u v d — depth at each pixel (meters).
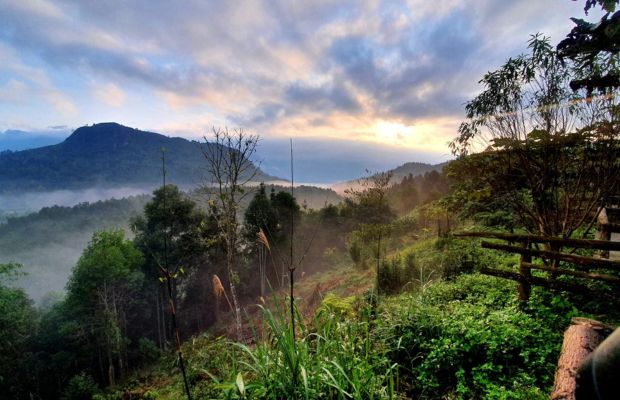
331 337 3.48
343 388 2.81
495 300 5.29
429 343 4.28
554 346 3.60
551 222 5.41
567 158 5.15
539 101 5.11
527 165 5.39
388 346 4.31
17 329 22.70
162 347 30.53
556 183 5.28
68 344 26.81
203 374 6.23
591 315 4.02
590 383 0.99
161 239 30.41
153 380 11.08
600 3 3.15
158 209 29.73
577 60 3.93
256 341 3.11
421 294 5.88
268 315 2.97
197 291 34.81
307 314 5.52
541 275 5.32
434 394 3.65
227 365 4.92
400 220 22.55
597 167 4.87
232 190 11.16
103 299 26.41
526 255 4.81
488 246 5.13
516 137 5.30
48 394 25.75
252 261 33.53
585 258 4.20
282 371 2.80
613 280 4.05
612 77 4.03
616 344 0.93
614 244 3.92
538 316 4.36
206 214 32.38
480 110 5.73
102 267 26.14
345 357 3.15
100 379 26.59
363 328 4.46
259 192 30.14
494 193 6.50
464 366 3.81
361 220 19.98
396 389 3.48
